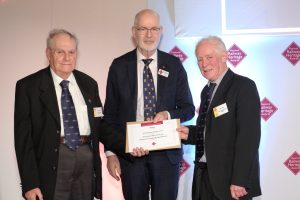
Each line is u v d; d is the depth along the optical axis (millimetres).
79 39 3197
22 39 3184
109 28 3201
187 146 3250
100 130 2617
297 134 3219
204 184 2307
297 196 3227
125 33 3201
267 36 3213
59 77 2361
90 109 2398
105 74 3209
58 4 3193
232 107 2225
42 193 2215
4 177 3174
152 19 2660
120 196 3221
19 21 3184
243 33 3119
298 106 3217
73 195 2340
